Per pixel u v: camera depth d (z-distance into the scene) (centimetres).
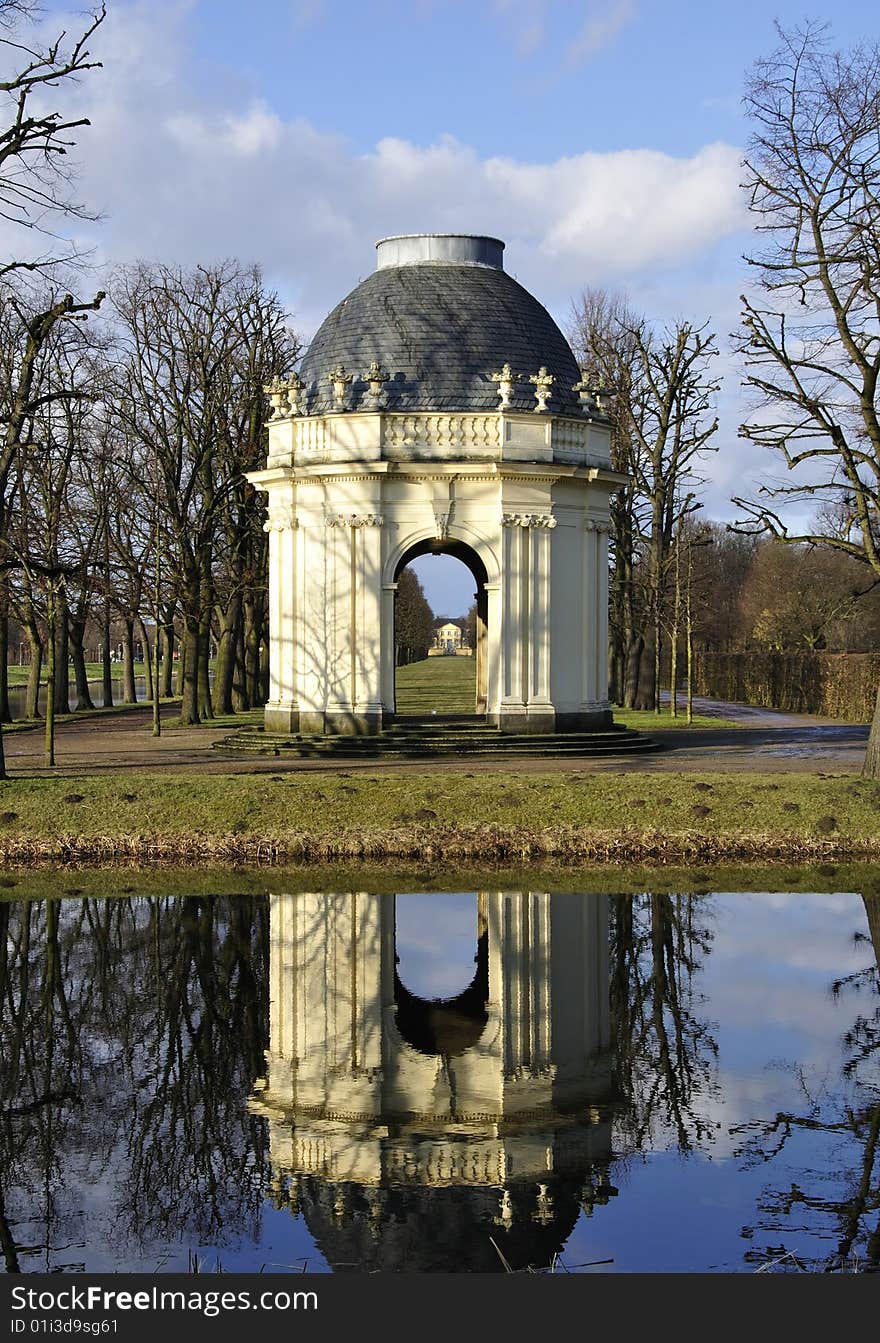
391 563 4556
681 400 7100
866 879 2766
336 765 4031
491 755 4331
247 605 7725
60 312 3275
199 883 2738
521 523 4541
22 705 8806
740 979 2075
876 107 3216
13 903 2562
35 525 5516
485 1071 1702
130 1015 1914
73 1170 1420
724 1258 1215
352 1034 1836
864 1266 1195
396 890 2669
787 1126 1523
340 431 4538
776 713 8038
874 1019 1894
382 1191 1359
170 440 6412
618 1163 1426
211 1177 1398
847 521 3441
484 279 4903
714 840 2986
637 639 7725
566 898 2592
